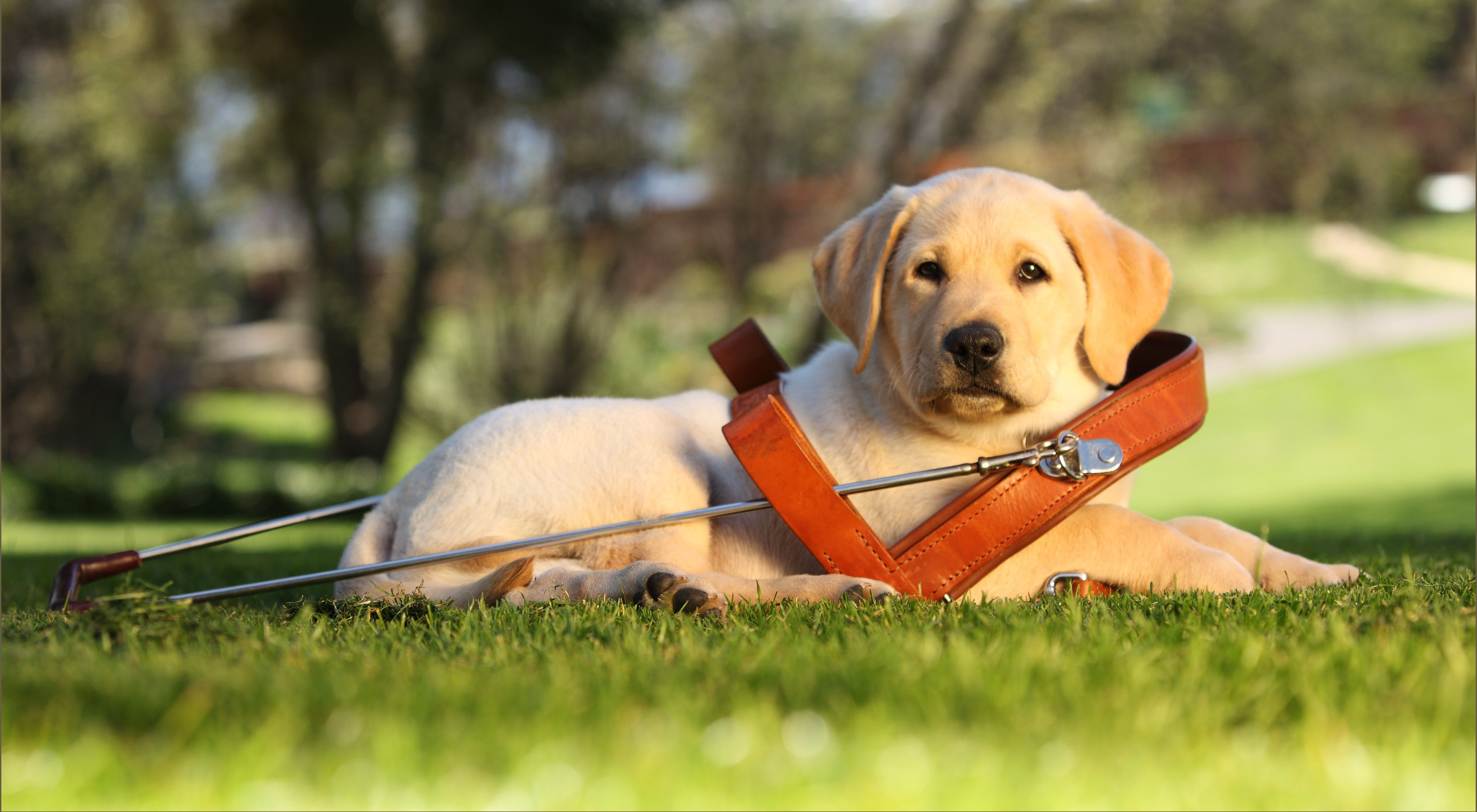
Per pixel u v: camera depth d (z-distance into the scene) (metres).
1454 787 1.35
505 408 3.32
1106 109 22.50
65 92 22.47
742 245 24.78
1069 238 3.01
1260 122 23.47
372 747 1.42
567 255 22.05
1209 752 1.43
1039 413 2.97
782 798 1.32
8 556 6.32
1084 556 2.89
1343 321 28.62
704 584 2.68
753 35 23.72
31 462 24.38
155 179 23.92
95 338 24.66
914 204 3.09
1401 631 2.06
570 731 1.50
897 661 1.80
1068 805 1.31
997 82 20.89
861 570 2.71
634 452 3.10
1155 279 3.09
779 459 2.69
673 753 1.42
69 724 1.53
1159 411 2.85
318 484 17.34
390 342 21.97
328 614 2.71
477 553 2.72
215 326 35.31
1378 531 7.07
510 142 21.36
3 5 21.53
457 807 1.30
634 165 22.33
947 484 3.00
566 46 15.42
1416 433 20.70
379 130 18.22
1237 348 27.84
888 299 3.08
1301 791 1.34
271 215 26.80
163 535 9.52
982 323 2.78
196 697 1.58
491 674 1.84
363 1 15.50
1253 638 1.95
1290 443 20.94
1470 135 28.70
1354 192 25.39
